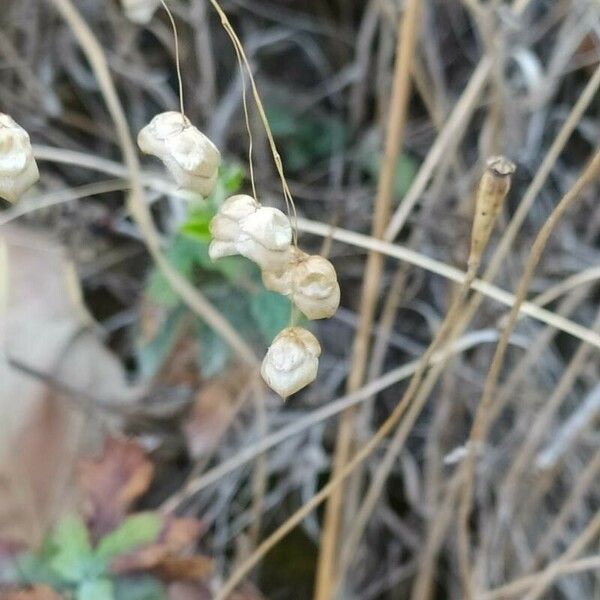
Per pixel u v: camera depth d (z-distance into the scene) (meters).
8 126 0.14
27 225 0.31
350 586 0.31
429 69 0.34
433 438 0.30
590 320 0.32
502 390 0.28
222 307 0.28
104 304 0.32
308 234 0.32
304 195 0.34
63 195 0.28
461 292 0.17
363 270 0.33
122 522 0.24
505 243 0.22
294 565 0.31
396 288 0.27
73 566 0.23
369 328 0.24
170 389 0.28
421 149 0.34
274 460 0.30
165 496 0.29
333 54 0.36
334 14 0.36
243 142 0.34
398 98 0.22
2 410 0.26
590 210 0.33
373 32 0.34
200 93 0.33
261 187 0.33
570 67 0.33
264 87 0.35
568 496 0.29
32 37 0.32
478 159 0.31
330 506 0.25
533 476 0.29
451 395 0.29
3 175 0.14
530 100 0.31
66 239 0.32
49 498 0.25
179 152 0.14
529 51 0.33
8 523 0.25
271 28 0.36
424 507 0.30
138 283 0.32
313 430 0.30
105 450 0.25
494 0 0.25
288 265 0.14
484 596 0.26
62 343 0.28
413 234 0.30
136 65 0.33
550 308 0.32
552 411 0.27
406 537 0.31
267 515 0.31
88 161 0.26
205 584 0.24
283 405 0.30
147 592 0.23
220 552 0.29
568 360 0.32
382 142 0.32
